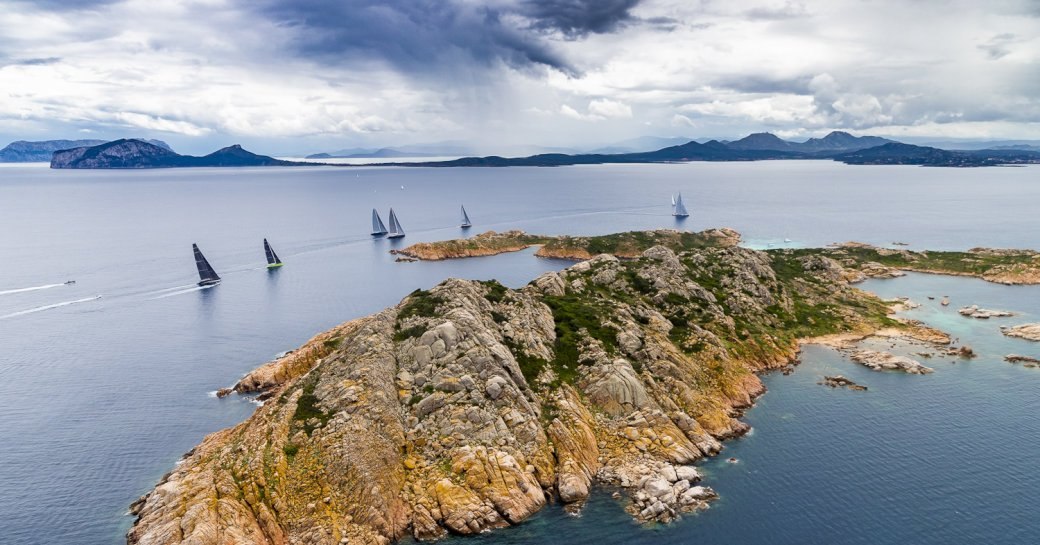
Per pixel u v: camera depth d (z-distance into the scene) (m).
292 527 67.50
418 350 92.12
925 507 72.88
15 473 85.62
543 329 107.88
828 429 93.69
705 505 74.25
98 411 105.88
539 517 73.25
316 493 70.94
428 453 79.00
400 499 73.19
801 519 71.31
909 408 100.38
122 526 72.81
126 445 93.62
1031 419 95.25
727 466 83.44
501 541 68.69
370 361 88.75
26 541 70.44
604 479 80.75
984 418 95.94
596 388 94.56
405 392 86.62
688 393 97.50
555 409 88.94
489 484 74.75
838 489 77.19
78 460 89.12
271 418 82.69
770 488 77.81
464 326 94.94
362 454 74.31
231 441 82.06
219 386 117.12
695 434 89.56
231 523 64.19
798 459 84.94
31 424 100.88
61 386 117.12
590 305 123.06
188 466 80.56
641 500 75.19
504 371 89.81
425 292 112.75
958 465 82.06
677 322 124.25
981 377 113.19
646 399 93.69
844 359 124.88
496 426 82.25
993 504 73.06
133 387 116.56
